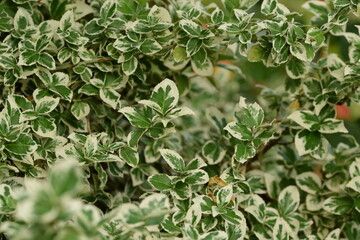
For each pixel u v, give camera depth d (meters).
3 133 1.00
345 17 1.03
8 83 1.04
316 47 1.06
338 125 1.07
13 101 1.01
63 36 1.04
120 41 1.04
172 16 1.10
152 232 0.97
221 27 1.03
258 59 1.06
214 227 1.01
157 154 1.11
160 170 1.14
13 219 0.93
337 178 1.12
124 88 1.14
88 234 0.85
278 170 1.19
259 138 1.04
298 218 1.08
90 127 1.12
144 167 1.11
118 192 1.11
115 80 1.07
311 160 1.15
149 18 1.04
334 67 1.08
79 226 0.85
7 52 1.04
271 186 1.12
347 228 1.11
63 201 0.81
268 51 1.05
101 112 1.09
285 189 1.09
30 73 1.04
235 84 1.37
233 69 1.18
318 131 1.08
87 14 1.13
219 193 0.99
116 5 1.06
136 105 1.13
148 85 1.14
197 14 1.05
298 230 1.07
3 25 1.06
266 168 1.18
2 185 0.94
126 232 0.92
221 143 1.13
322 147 1.09
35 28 1.06
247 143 1.03
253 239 1.06
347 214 1.10
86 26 1.06
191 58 1.11
